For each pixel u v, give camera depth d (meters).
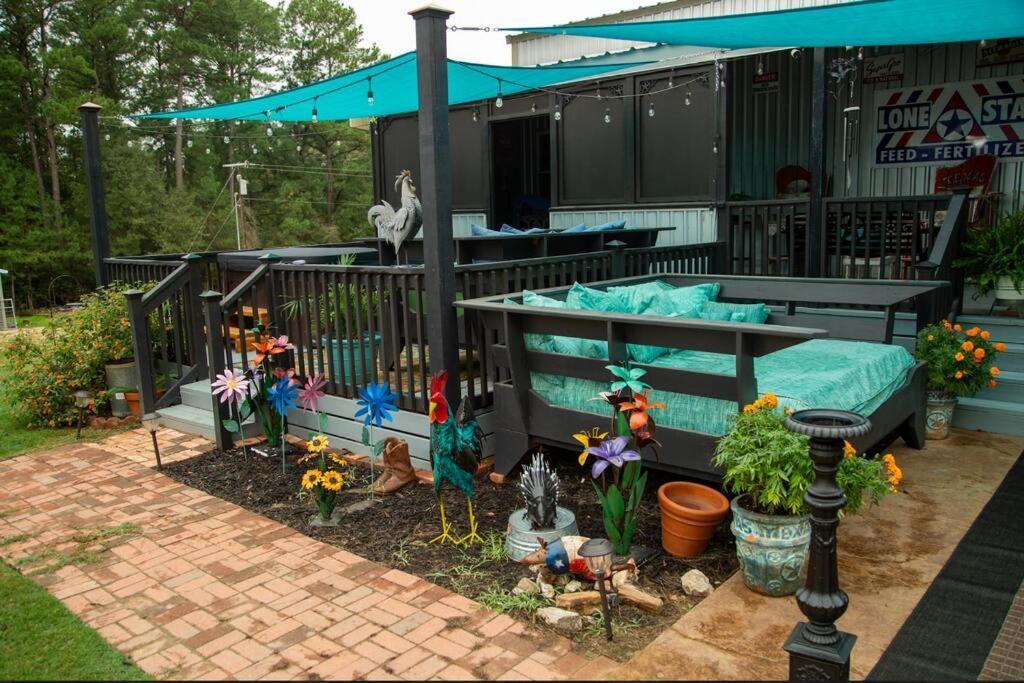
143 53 36.50
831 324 5.86
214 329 5.87
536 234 6.98
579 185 9.52
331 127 41.59
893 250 7.66
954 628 3.02
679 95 8.38
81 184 31.16
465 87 8.73
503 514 4.38
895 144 8.95
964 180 8.49
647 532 4.05
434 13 4.52
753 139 9.80
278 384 5.36
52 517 4.56
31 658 2.99
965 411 5.66
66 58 28.61
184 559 3.91
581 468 5.04
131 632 3.20
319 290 5.82
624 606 3.30
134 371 7.05
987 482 4.59
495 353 4.89
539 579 3.47
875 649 2.88
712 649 2.92
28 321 20.22
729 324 3.66
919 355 5.41
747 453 3.31
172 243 33.62
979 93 8.35
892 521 4.06
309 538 4.14
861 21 5.36
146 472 5.38
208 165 38.91
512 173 12.70
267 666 2.91
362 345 5.59
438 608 3.33
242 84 40.25
